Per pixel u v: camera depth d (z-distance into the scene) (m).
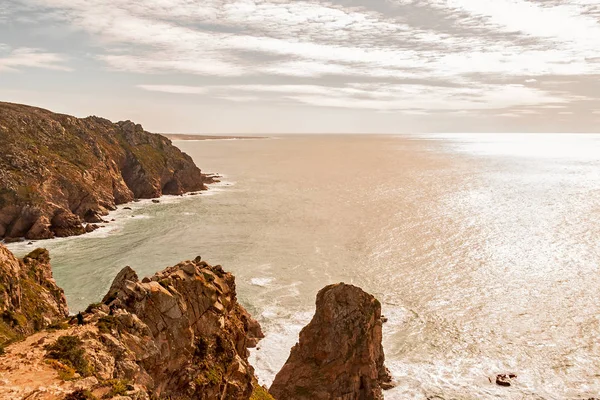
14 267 41.69
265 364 53.69
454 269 83.25
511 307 67.75
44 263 48.28
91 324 23.19
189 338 27.34
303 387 44.19
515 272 81.19
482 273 81.06
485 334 60.66
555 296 70.94
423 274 81.06
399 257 90.50
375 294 73.00
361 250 95.38
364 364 45.44
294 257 90.94
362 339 45.88
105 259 88.75
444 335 60.53
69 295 70.31
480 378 51.66
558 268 82.69
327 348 45.44
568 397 48.19
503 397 48.25
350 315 46.59
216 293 31.59
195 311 29.20
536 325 62.47
